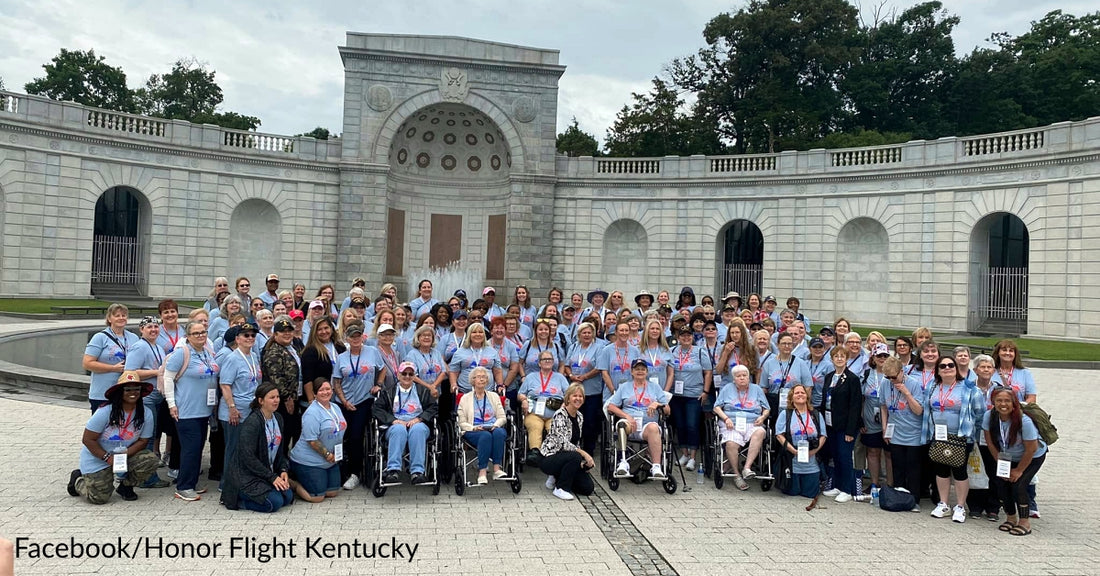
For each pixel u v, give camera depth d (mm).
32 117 32844
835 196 36500
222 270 37938
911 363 10680
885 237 35750
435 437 10430
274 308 13828
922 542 8766
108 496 9406
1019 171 31250
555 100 41281
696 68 59750
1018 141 31391
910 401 10062
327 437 9836
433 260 43562
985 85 55938
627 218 41250
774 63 55156
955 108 58031
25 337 22562
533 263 41156
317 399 9930
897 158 35062
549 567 7664
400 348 12320
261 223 39656
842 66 56844
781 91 55844
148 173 36094
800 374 11539
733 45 57594
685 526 9219
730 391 11461
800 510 10062
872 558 8180
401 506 9766
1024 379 10266
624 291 41906
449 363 11742
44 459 11031
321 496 9867
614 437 11180
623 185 41188
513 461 10594
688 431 12109
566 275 41781
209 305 15766
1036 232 30766
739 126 58281
